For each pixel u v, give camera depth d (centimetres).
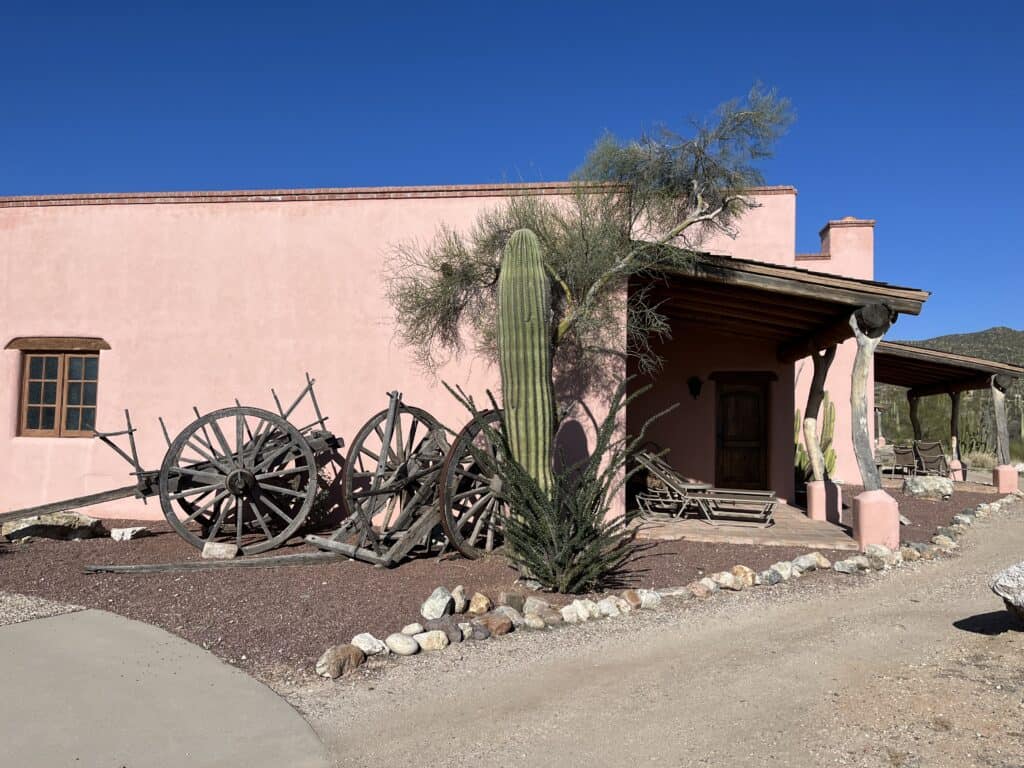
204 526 916
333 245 1009
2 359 1050
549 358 740
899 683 446
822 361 1155
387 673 474
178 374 1018
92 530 920
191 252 1029
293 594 638
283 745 369
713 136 893
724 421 1380
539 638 548
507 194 985
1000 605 630
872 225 1653
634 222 941
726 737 377
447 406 973
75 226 1049
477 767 347
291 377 1002
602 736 380
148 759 350
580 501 670
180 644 513
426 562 777
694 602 651
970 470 2236
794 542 879
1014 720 388
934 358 1595
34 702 412
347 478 834
